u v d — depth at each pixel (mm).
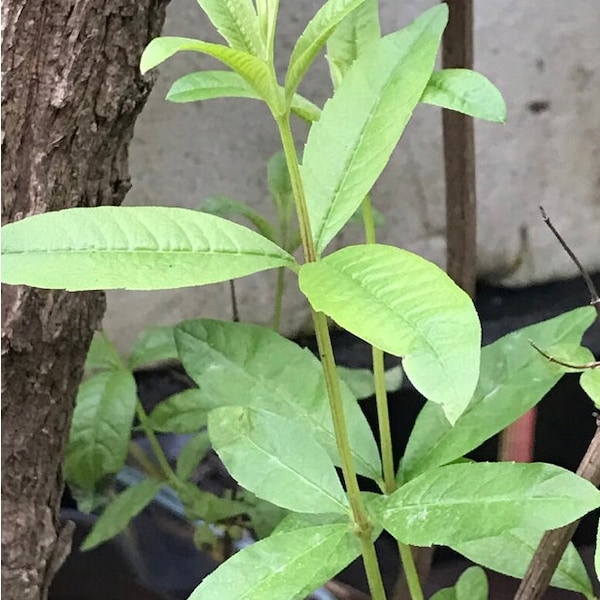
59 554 492
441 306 281
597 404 336
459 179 501
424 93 357
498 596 649
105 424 543
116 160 426
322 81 646
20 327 425
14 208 410
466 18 449
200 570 631
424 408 406
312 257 332
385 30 631
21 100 392
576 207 775
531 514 330
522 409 389
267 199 715
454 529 336
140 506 567
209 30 598
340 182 344
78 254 309
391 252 300
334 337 767
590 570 620
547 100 711
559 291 799
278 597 335
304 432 379
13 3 377
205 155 681
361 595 607
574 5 665
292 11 607
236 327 413
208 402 557
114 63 395
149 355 571
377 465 405
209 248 317
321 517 406
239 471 376
